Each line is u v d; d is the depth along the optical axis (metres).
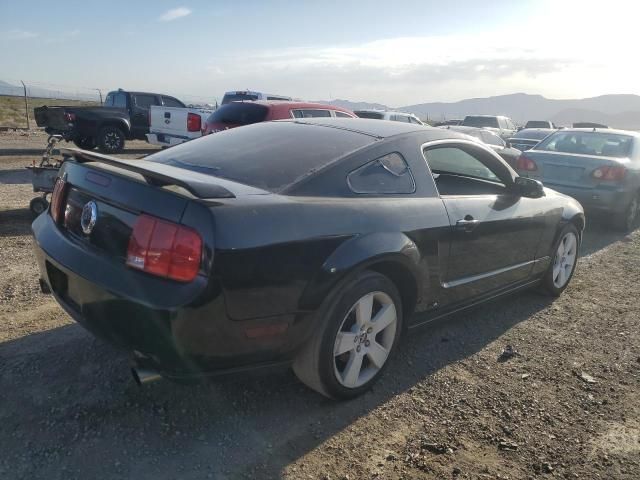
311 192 2.91
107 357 3.41
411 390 3.33
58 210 3.14
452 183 4.74
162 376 2.52
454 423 3.01
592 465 2.71
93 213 2.79
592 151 8.87
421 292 3.41
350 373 3.08
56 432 2.68
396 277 3.30
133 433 2.72
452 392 3.34
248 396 3.14
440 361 3.75
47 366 3.27
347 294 2.90
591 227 8.92
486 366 3.71
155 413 2.90
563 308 4.95
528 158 8.84
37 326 3.81
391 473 2.56
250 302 2.49
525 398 3.31
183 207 2.41
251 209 2.54
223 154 3.34
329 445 2.75
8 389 3.01
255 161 3.16
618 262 6.73
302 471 2.54
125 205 2.59
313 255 2.70
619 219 8.40
